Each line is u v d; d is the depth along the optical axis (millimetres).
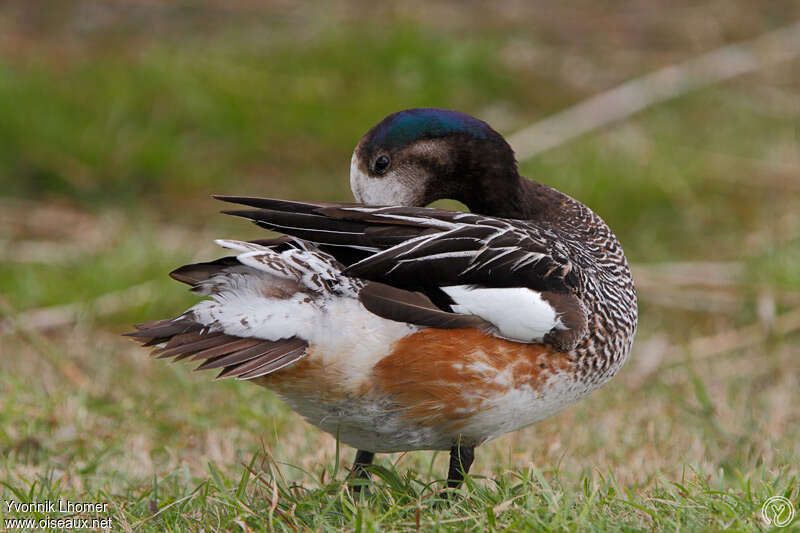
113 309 11852
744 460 8234
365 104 16500
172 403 9359
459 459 6777
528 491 6285
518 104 17375
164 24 19016
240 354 5941
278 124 16109
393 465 7461
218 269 6207
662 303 12742
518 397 6473
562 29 19844
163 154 15141
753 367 11094
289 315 6023
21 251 13117
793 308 12352
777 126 17250
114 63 16594
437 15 19906
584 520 5801
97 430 8695
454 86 17391
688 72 18406
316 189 15227
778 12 20609
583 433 8742
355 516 5902
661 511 6195
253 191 15086
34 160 14906
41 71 16188
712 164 15992
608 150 15656
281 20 19375
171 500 6613
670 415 9398
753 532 5699
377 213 6543
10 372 10000
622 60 18891
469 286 6398
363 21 18922
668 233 14438
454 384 6293
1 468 7676
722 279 13055
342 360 6137
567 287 6711
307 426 8859
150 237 13070
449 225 6582
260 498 6719
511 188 7836
